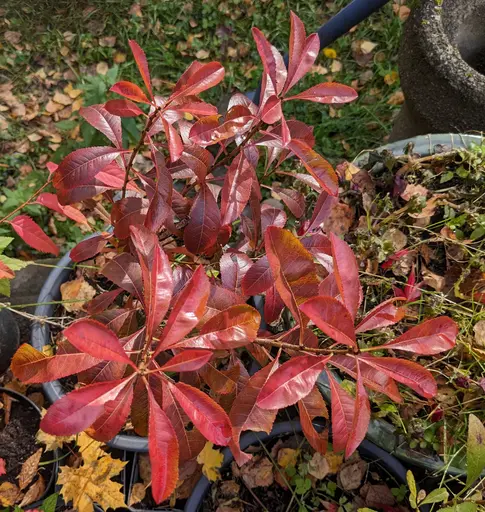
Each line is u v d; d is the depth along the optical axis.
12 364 0.40
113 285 0.79
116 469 0.74
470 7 0.82
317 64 1.38
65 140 1.31
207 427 0.37
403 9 1.43
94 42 1.46
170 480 0.34
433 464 0.60
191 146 0.50
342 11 0.80
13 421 0.80
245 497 0.73
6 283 0.65
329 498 0.71
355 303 0.39
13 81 1.41
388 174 0.70
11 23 1.47
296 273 0.41
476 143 0.71
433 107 0.78
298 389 0.38
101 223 1.15
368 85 1.35
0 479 0.76
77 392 0.35
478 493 0.59
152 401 0.37
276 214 0.62
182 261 0.63
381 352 0.62
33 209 1.09
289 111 1.30
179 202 0.55
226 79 1.37
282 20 1.46
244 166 0.51
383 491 0.70
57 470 0.77
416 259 0.69
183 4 1.49
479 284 0.65
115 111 0.44
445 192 0.71
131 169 0.53
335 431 0.42
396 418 0.60
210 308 0.48
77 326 0.35
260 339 0.45
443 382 0.63
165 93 1.39
